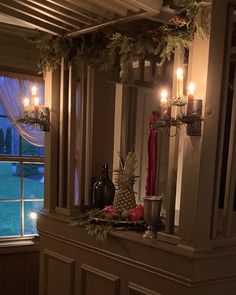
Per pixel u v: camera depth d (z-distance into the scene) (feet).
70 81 7.73
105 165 8.04
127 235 6.26
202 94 5.16
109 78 8.75
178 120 5.18
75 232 7.43
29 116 7.84
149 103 9.71
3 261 10.22
